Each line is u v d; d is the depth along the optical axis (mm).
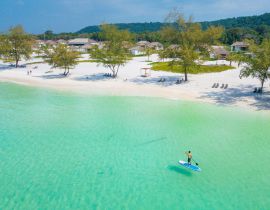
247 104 49625
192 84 65188
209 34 66062
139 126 39406
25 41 98562
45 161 29078
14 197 23047
